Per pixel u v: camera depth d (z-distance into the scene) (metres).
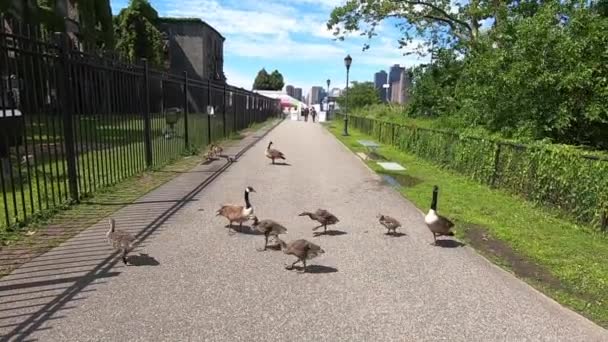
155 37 52.84
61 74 7.73
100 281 5.05
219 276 5.36
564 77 11.98
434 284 5.42
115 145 10.49
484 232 7.72
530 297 5.14
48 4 26.28
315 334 4.14
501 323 4.51
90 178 9.24
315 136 30.06
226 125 24.39
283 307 4.64
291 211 8.78
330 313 4.56
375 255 6.39
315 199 9.95
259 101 44.34
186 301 4.67
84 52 8.51
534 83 12.45
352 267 5.89
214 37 67.06
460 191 11.30
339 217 8.46
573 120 12.69
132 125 11.30
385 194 10.74
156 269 5.47
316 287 5.18
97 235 6.57
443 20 25.69
